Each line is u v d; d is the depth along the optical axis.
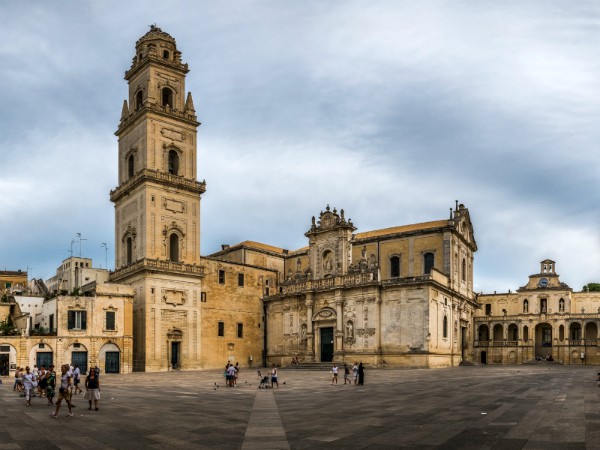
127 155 87.19
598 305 115.62
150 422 26.62
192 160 87.69
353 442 20.88
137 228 83.00
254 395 41.28
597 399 32.69
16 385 47.19
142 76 86.94
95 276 110.94
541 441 19.98
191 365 83.31
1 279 132.88
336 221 87.38
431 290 78.00
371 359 79.81
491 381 49.56
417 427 23.84
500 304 121.12
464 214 95.00
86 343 71.81
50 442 21.59
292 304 91.19
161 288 80.88
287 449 19.89
